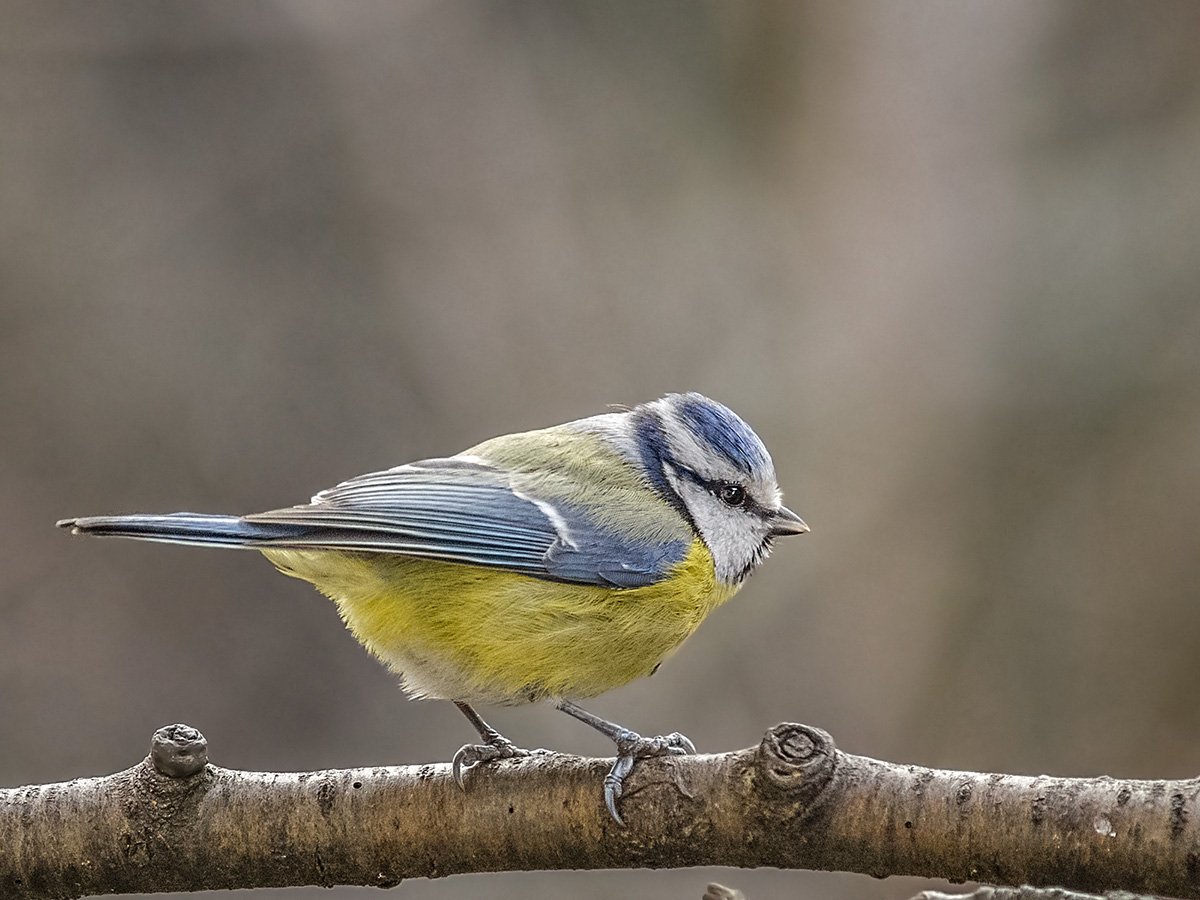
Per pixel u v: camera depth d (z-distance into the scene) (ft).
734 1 49.03
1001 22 45.21
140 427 41.81
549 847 17.76
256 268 44.55
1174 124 42.24
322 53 46.83
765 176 47.88
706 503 24.39
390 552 21.24
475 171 47.24
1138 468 38.11
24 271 42.73
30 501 40.50
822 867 16.83
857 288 45.01
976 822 16.11
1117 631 36.78
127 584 39.83
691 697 39.81
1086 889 15.88
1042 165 43.75
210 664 39.34
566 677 22.00
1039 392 40.16
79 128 44.73
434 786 18.13
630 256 46.96
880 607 39.88
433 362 44.68
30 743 37.93
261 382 43.19
